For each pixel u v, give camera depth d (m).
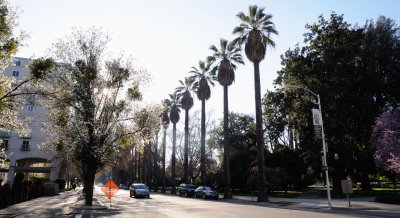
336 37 46.50
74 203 28.33
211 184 65.38
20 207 23.75
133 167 114.25
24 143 63.44
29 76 15.66
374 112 43.22
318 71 45.22
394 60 43.47
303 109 46.03
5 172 69.38
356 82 45.09
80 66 25.06
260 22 37.34
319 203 29.67
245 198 41.47
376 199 30.05
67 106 25.11
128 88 26.11
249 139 63.12
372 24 45.88
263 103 59.03
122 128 26.30
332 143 44.03
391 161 33.28
